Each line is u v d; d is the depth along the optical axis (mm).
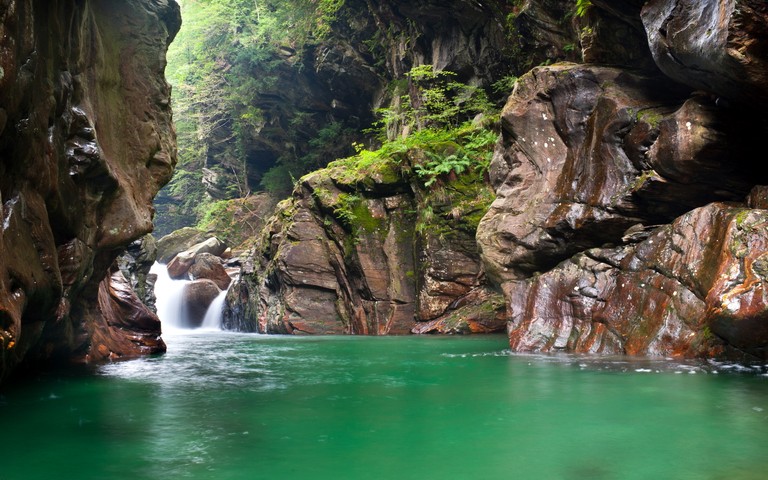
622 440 3633
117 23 8305
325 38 26484
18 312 4809
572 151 10344
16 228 5004
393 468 3145
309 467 3174
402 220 17859
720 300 6484
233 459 3342
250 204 34625
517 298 9922
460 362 7996
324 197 18812
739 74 6836
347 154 30469
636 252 8609
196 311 26984
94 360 8664
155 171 9008
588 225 9586
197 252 30672
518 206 10922
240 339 15156
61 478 3016
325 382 6328
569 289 9289
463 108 20016
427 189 17109
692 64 7578
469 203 16297
